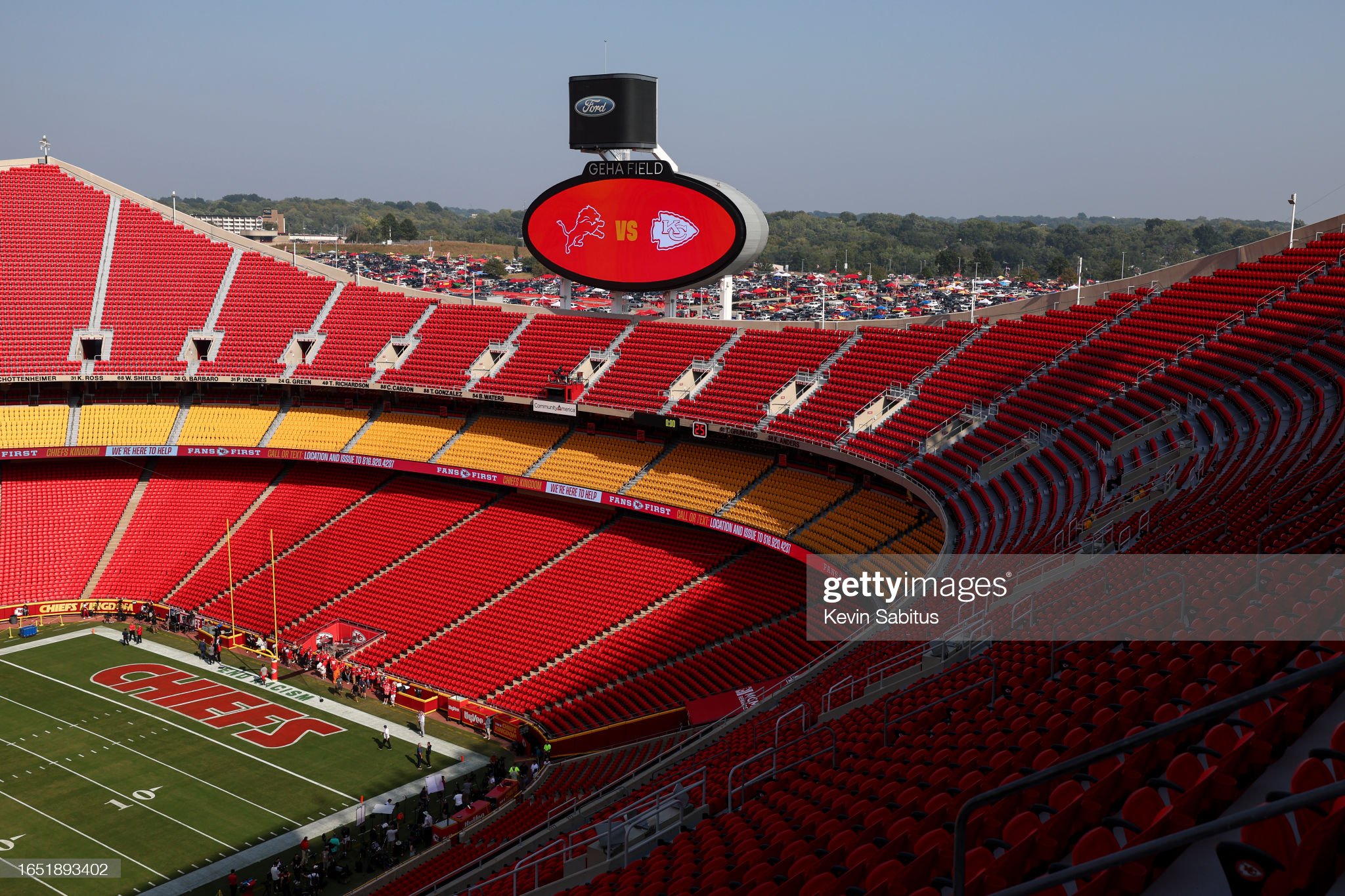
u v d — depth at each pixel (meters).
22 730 48.62
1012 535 38.47
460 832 40.03
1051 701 20.25
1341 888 8.72
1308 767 9.68
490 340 71.81
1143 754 13.05
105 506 71.25
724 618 51.28
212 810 41.97
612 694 48.91
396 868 37.91
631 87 62.59
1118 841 10.69
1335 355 37.19
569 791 40.59
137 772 44.91
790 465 58.44
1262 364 40.62
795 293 188.38
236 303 78.06
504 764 46.66
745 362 62.84
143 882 36.84
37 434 71.00
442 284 186.88
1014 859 11.70
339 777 45.19
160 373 72.62
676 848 23.72
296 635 59.34
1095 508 36.25
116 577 66.94
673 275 64.19
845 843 16.91
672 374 63.91
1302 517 23.97
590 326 70.44
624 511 62.66
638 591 55.62
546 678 51.66
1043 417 47.44
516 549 61.72
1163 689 16.19
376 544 65.25
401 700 53.03
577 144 64.19
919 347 58.25
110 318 75.44
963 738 20.53
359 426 72.12
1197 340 45.50
